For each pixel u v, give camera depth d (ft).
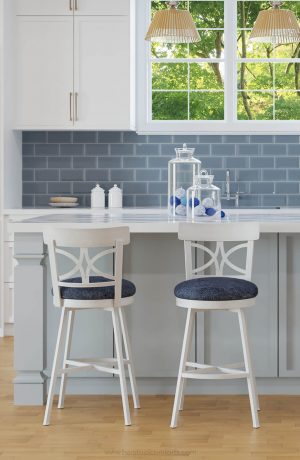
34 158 24.53
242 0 24.62
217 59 24.67
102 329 15.89
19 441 13.07
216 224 14.21
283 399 15.66
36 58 22.88
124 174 24.53
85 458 12.19
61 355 15.84
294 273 15.80
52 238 13.80
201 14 24.67
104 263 15.81
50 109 22.94
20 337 15.34
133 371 15.03
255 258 15.76
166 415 14.57
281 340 15.79
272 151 24.39
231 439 13.12
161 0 24.56
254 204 24.39
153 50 24.75
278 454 12.36
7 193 22.70
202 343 15.78
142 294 15.89
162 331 15.90
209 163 24.44
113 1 22.67
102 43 22.79
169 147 24.48
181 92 24.82
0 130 22.22
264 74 24.79
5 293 22.45
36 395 15.38
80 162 24.56
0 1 21.91
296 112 24.77
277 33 16.97
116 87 22.85
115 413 14.71
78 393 16.08
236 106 24.61
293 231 14.88
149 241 15.85
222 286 13.79
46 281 15.76
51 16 22.79
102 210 22.48
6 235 22.40
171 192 18.21
